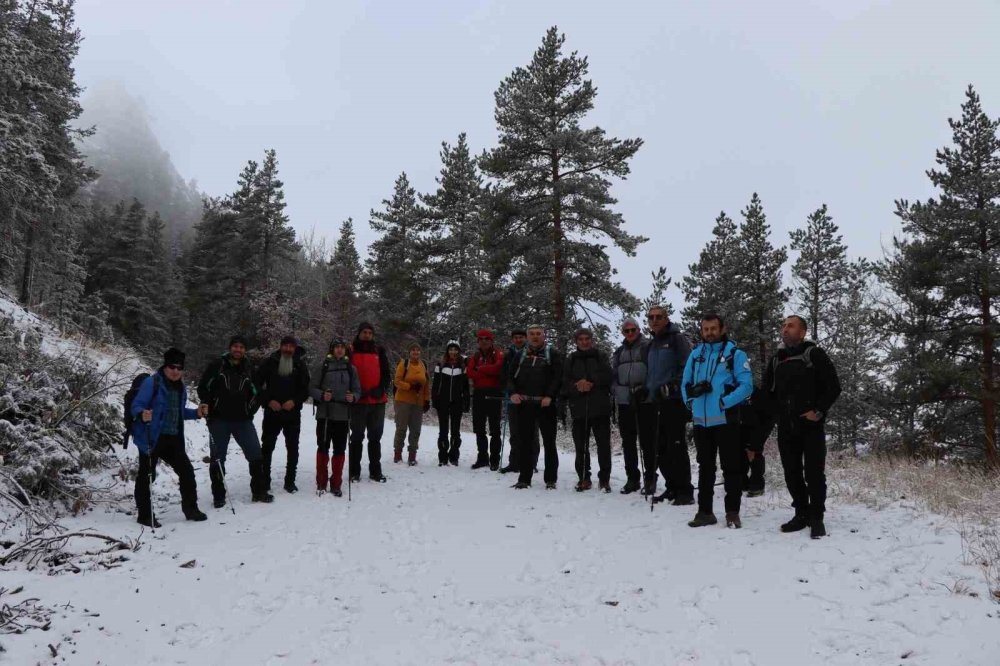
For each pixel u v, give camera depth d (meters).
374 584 4.97
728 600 4.23
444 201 32.41
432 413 19.97
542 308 19.98
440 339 31.73
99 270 43.81
